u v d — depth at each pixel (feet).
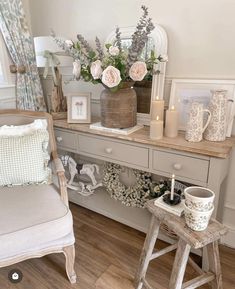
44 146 5.07
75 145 5.98
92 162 7.27
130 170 6.42
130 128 5.24
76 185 6.97
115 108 5.08
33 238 3.73
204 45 4.82
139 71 4.54
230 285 4.48
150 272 4.79
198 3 4.67
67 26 6.63
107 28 5.96
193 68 5.05
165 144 4.44
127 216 6.15
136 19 5.47
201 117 4.39
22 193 4.49
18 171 4.67
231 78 4.69
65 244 4.18
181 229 3.32
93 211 6.75
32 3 7.07
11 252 3.67
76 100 5.95
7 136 4.94
